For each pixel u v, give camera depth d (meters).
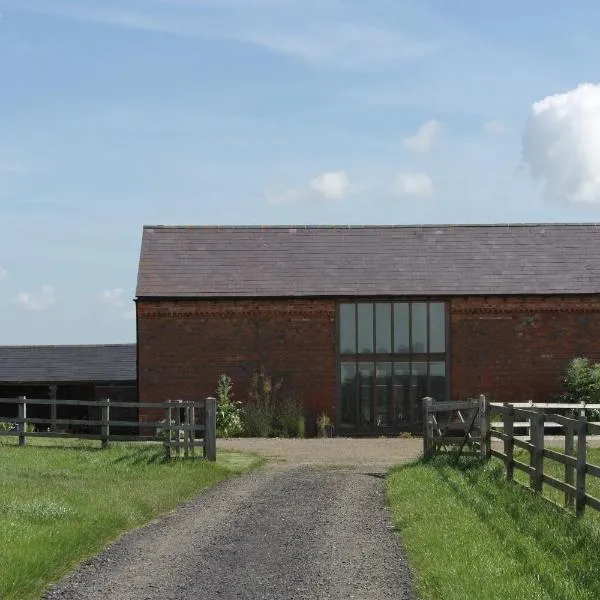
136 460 20.62
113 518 12.78
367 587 9.30
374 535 12.21
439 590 8.83
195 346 32.84
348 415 32.97
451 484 16.09
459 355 33.19
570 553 10.13
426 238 36.34
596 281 34.00
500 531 11.51
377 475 19.75
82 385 39.94
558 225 37.16
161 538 12.14
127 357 41.31
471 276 34.19
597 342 33.38
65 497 14.22
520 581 8.93
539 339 33.25
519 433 26.45
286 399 32.88
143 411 32.75
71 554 10.65
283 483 18.33
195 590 9.28
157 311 32.88
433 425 21.55
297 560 10.69
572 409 26.30
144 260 34.66
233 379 32.91
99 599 8.90
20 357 41.09
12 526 11.27
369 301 33.31
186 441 21.62
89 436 23.72
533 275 34.28
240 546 11.59
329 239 36.19
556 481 13.35
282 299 33.00
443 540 11.02
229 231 36.38
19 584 9.01
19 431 24.12
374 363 33.12
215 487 17.73
